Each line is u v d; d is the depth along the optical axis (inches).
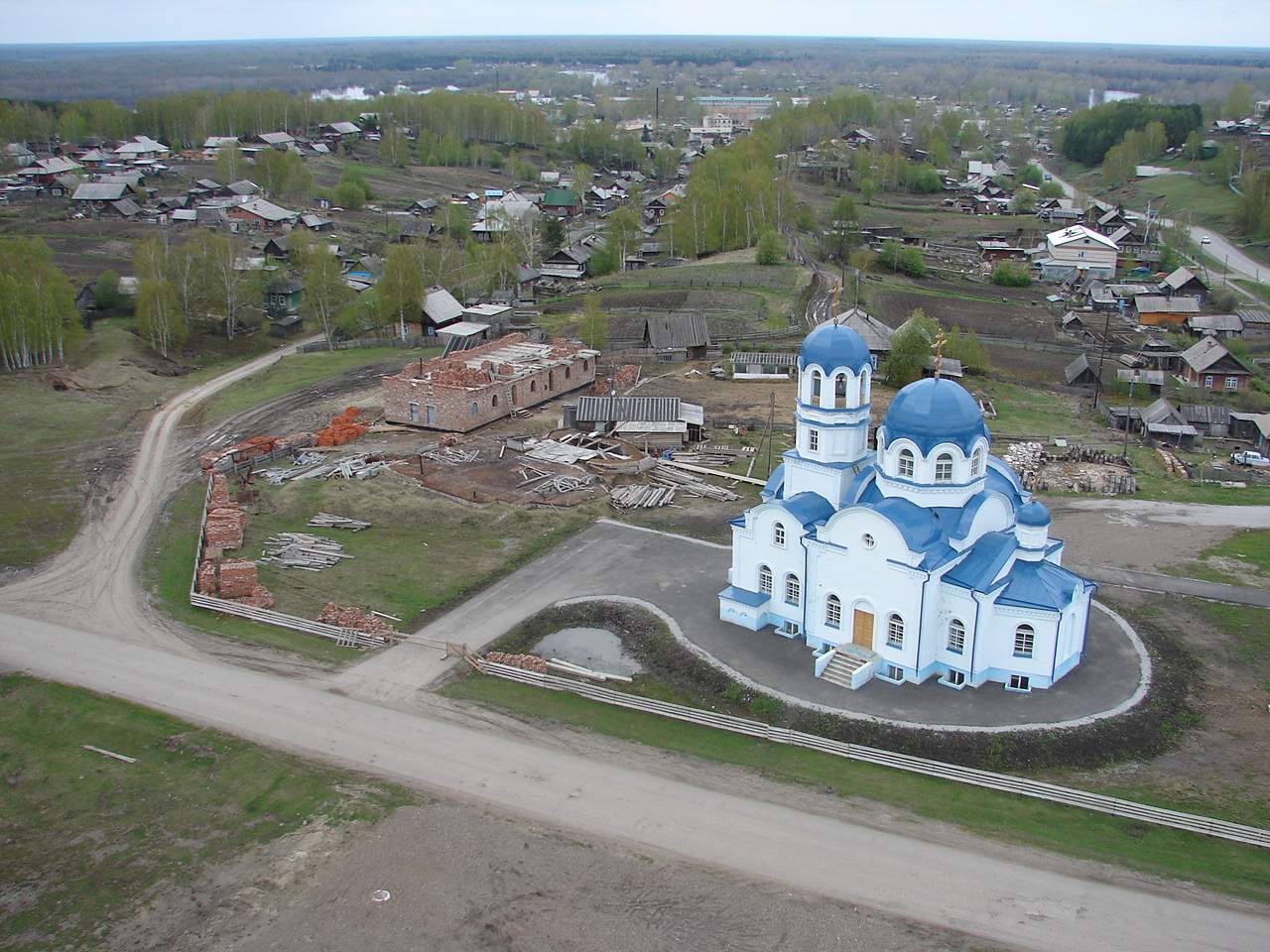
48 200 7790.4
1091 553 2591.0
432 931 1341.0
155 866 1471.5
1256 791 1616.6
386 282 4980.3
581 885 1425.9
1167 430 3607.3
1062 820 1557.6
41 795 1638.8
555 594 2367.1
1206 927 1336.1
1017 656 1895.9
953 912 1369.3
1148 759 1715.1
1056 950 1304.1
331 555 2576.3
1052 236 7263.8
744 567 2194.9
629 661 2084.2
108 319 5182.1
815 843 1510.8
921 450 1871.3
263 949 1317.7
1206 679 1958.7
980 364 4419.3
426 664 2057.1
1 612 2285.9
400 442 3432.6
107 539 2709.2
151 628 2210.9
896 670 1952.5
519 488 2992.1
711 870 1454.2
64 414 3757.4
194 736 1792.6
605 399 3533.5
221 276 5182.1
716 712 1884.8
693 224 7081.7
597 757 1739.7
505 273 6117.1
